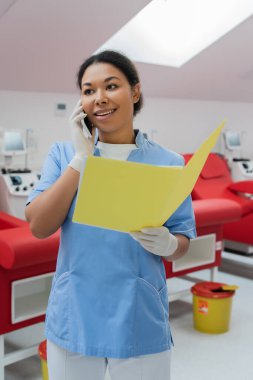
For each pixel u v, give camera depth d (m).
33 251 2.01
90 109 1.15
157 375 1.22
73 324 1.19
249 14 3.63
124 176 0.92
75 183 1.11
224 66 4.39
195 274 4.02
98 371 1.21
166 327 1.24
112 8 2.89
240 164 4.98
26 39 2.95
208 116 5.14
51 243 2.07
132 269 1.18
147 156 1.26
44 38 2.99
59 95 3.77
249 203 4.18
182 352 2.64
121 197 0.96
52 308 1.23
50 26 2.89
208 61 4.19
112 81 1.14
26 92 3.56
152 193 0.96
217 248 3.32
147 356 1.20
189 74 4.33
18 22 2.77
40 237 1.21
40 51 3.12
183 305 3.40
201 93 4.84
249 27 3.78
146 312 1.20
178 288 3.70
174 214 1.26
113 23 3.04
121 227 1.04
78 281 1.19
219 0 3.79
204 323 2.91
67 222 1.20
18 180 3.23
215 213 3.11
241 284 3.82
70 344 1.18
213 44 3.91
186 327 3.00
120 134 1.23
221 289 2.98
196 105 4.99
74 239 1.19
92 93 1.16
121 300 1.18
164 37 3.98
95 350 1.17
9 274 2.13
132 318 1.17
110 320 1.17
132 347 1.17
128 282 1.18
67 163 1.24
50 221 1.15
